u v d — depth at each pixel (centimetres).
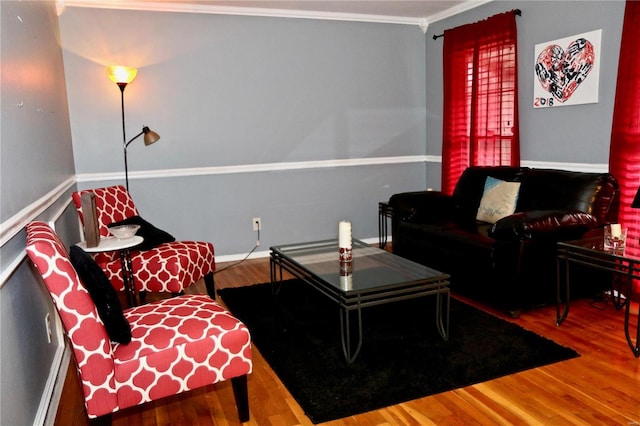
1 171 177
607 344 263
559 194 325
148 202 443
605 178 307
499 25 410
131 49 420
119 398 179
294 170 485
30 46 258
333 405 211
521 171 369
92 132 419
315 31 473
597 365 240
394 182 529
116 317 178
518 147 407
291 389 226
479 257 318
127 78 392
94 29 408
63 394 235
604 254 254
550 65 374
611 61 329
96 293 177
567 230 291
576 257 295
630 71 311
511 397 214
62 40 401
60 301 167
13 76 212
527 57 396
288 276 420
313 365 249
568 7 356
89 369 173
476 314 311
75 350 171
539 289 302
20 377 177
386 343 272
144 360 181
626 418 196
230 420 207
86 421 209
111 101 420
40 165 259
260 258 482
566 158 370
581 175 319
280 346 273
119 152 429
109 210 342
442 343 269
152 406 220
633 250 262
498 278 305
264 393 228
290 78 470
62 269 166
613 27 326
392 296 262
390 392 220
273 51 461
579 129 357
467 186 409
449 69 474
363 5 446
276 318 318
